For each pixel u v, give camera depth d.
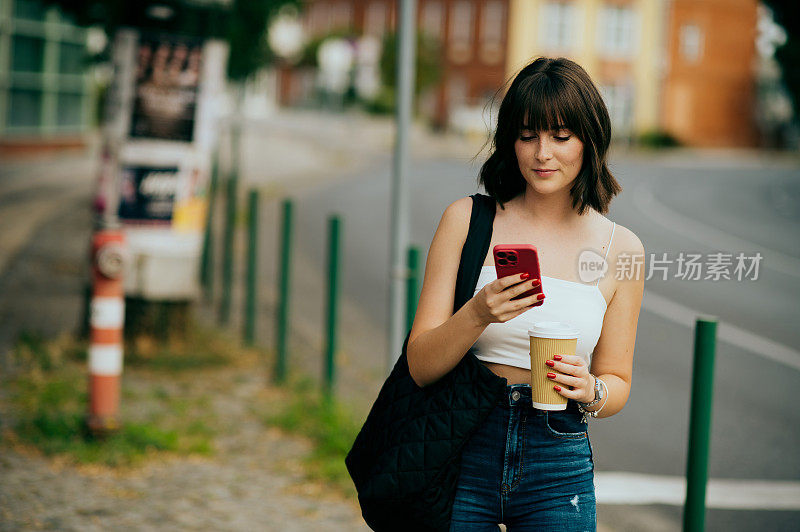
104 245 6.16
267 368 8.73
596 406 2.95
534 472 2.94
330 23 70.88
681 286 14.33
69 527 4.96
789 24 36.22
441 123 59.84
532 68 2.98
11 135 26.84
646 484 6.48
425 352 2.88
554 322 2.86
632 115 64.00
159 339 8.79
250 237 9.54
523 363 2.96
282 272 8.23
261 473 6.06
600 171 2.97
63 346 8.69
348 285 13.47
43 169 25.62
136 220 8.55
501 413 2.94
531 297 2.72
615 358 3.10
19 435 6.27
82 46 30.75
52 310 10.24
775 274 15.66
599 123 2.93
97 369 6.23
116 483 5.69
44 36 28.14
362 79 45.19
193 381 8.09
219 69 8.73
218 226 17.77
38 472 5.73
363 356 9.77
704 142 66.31
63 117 30.09
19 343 8.62
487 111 3.20
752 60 66.50
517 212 3.07
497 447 2.94
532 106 2.90
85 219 17.09
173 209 8.60
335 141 44.56
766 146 67.81
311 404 7.39
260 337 10.08
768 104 67.25
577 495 2.96
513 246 2.66
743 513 5.98
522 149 2.96
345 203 23.17
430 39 56.31
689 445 4.36
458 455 2.92
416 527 2.98
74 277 12.18
